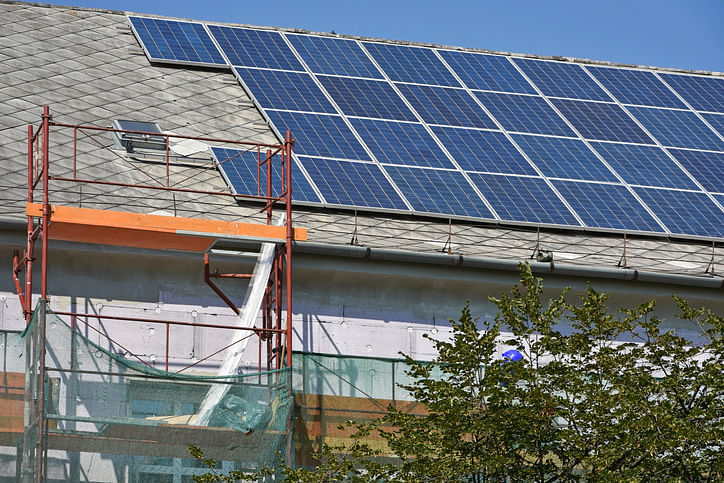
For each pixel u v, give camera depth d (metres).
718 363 32.22
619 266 38.94
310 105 45.22
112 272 36.28
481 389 31.78
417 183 41.31
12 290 35.38
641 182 44.03
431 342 37.72
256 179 40.00
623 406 30.98
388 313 37.72
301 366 34.66
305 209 39.25
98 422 31.50
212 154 41.06
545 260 38.34
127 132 36.94
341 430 33.91
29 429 31.08
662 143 47.06
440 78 49.25
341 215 39.34
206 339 36.47
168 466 32.25
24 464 30.94
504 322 32.94
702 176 45.16
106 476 31.69
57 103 43.06
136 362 34.19
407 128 44.72
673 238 41.47
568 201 42.00
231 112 44.78
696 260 40.47
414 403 35.12
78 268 36.09
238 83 47.03
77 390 31.52
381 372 35.09
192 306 36.62
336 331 37.25
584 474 31.98
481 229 40.22
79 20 50.34
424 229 39.53
